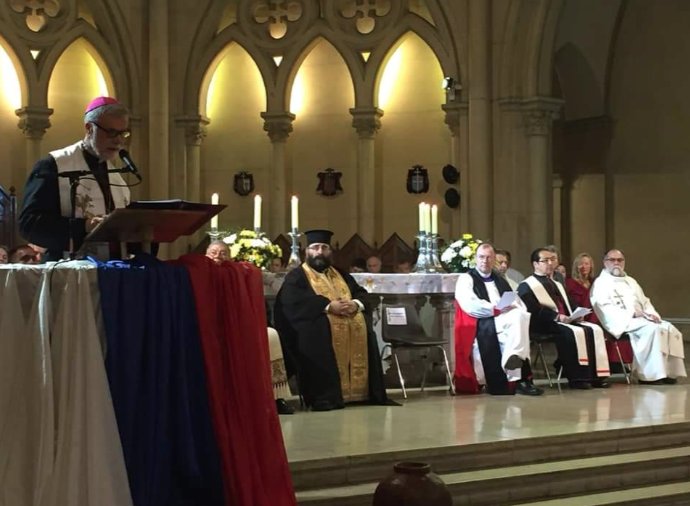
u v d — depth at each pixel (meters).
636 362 11.45
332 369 9.34
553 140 17.94
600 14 16.78
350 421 8.41
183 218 4.55
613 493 7.16
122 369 4.50
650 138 16.41
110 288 4.50
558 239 17.95
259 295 5.11
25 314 4.42
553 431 7.73
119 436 4.39
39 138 15.09
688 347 15.34
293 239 10.66
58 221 4.83
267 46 15.88
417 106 16.00
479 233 14.87
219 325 4.90
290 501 4.94
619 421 8.27
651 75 16.36
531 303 10.93
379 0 15.80
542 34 14.84
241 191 16.22
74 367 4.34
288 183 16.31
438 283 10.63
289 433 7.73
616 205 17.03
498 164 15.01
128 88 15.28
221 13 15.84
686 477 7.64
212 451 4.73
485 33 14.91
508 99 14.93
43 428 4.26
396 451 6.83
